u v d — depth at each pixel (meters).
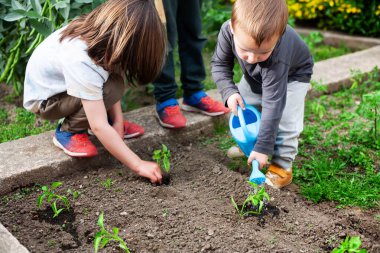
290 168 1.68
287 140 1.64
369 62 2.67
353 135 1.96
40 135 1.88
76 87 1.52
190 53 2.02
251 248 1.35
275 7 1.37
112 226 1.45
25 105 1.75
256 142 1.54
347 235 1.41
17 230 1.43
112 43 1.46
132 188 1.63
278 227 1.45
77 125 1.71
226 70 1.68
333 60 2.71
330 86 2.40
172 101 1.95
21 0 2.00
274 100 1.50
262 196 1.46
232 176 1.68
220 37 1.64
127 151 1.61
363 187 1.65
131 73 1.52
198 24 1.98
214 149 1.93
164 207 1.52
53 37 1.67
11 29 2.19
